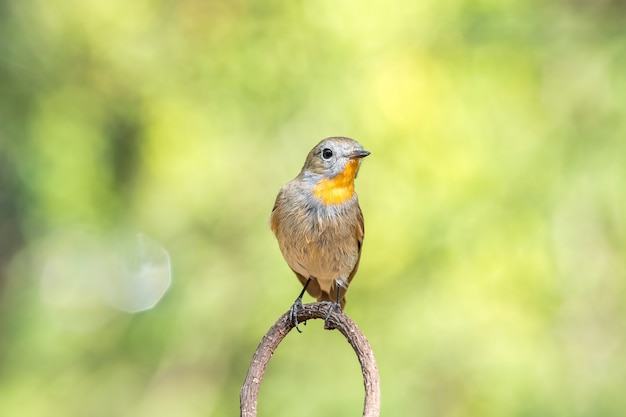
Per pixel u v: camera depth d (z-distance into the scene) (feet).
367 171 39.06
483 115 39.24
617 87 39.47
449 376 37.29
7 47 45.19
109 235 43.45
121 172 45.14
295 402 38.73
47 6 46.16
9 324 45.27
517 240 37.70
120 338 42.70
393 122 39.27
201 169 41.81
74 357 43.37
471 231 37.81
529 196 38.17
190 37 45.14
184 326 41.22
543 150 38.81
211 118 42.75
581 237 38.22
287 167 41.29
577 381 37.70
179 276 41.78
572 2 41.91
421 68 39.81
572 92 40.19
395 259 38.06
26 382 43.50
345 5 41.50
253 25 43.91
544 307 37.65
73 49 46.14
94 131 45.11
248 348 40.93
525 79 39.96
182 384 42.45
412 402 36.86
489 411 36.86
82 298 43.65
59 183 43.91
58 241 44.45
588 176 38.22
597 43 40.83
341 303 27.22
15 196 44.32
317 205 25.23
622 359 37.65
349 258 25.89
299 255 25.77
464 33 40.63
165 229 42.24
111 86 45.96
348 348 39.50
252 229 41.11
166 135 42.70
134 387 42.57
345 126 40.11
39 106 45.14
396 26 40.86
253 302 40.24
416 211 38.14
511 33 40.63
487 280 37.68
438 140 38.83
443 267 37.88
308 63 41.98
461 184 38.27
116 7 45.93
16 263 46.47
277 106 42.14
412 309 37.65
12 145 44.32
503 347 37.09
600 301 38.01
